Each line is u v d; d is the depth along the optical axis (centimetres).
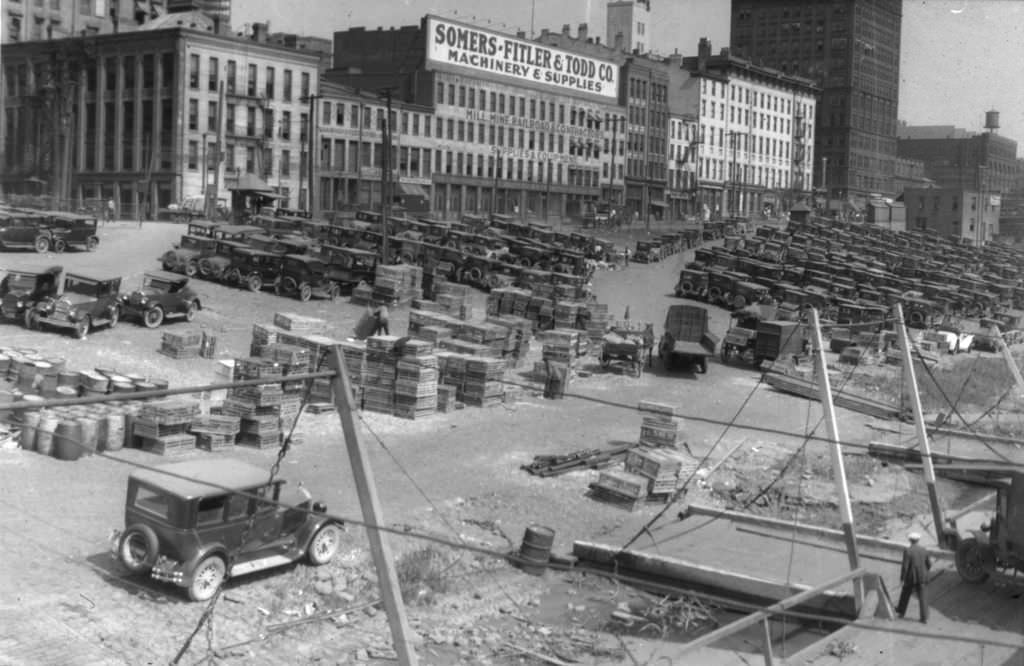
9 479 2395
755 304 7106
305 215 7962
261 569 2005
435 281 6069
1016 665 1886
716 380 5122
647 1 16912
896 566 2489
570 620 2128
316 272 5556
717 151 16150
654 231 12719
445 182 11881
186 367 3784
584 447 3441
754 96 16812
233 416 2995
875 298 7956
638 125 14725
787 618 2245
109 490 2428
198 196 9706
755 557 2470
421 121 11606
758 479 3341
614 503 2934
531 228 8600
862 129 17900
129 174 9850
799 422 4353
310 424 3334
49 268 4019
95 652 1642
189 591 1864
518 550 2417
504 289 5978
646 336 5309
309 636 1850
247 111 10119
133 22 11469
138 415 2783
